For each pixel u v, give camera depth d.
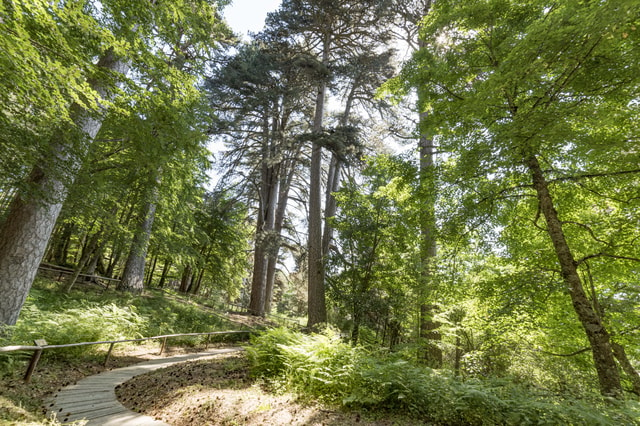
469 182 7.23
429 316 10.95
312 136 15.42
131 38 6.01
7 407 3.89
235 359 8.31
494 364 8.95
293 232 26.86
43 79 4.08
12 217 6.64
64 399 5.01
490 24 6.95
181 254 18.33
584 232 7.41
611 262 7.21
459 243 8.15
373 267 12.83
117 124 6.68
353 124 21.45
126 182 11.10
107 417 4.48
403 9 17.34
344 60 19.91
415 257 11.84
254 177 22.73
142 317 11.63
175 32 7.31
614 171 5.93
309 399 5.27
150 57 6.43
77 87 4.30
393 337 12.85
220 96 18.53
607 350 5.25
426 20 8.38
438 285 9.17
